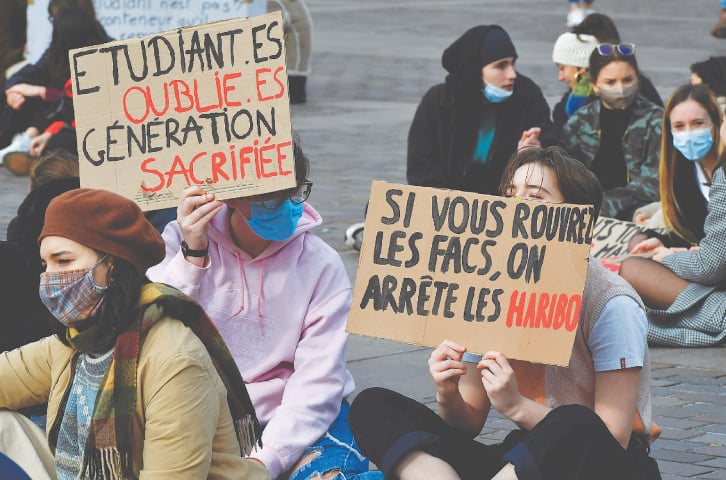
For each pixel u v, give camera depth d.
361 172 13.22
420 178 9.17
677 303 7.79
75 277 3.56
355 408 4.21
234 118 4.44
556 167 4.14
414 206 4.13
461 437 4.30
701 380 7.04
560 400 4.23
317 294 4.72
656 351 7.69
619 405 4.08
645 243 8.24
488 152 9.09
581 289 4.00
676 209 8.28
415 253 4.12
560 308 4.02
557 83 19.50
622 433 4.06
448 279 4.10
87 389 3.68
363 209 11.43
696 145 7.98
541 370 4.25
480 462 4.23
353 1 32.44
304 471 4.53
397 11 30.06
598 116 9.34
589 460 3.82
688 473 5.51
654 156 9.19
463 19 28.67
